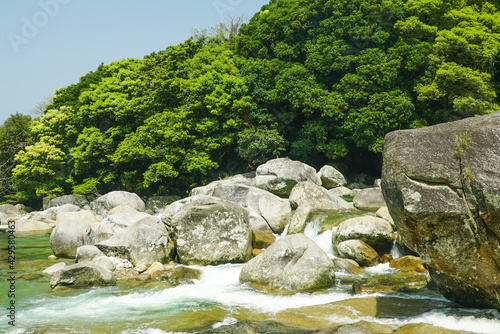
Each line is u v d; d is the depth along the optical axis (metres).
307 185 20.34
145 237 14.47
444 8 35.28
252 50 39.66
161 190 39.09
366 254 13.68
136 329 8.58
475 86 29.14
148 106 38.53
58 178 44.22
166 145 36.56
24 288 12.02
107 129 42.72
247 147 35.19
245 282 12.00
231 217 14.75
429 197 7.07
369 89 33.12
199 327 8.62
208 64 40.88
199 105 36.91
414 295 10.05
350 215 17.45
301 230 17.56
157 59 40.38
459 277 7.64
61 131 45.59
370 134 31.64
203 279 12.55
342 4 35.09
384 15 34.62
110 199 28.73
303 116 38.75
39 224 26.16
